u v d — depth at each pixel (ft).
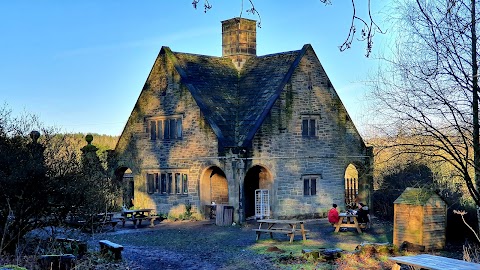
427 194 65.21
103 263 54.60
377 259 58.85
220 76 108.88
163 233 83.66
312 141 101.81
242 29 113.80
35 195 50.44
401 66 69.77
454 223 73.00
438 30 52.31
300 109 100.58
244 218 93.40
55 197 52.42
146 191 108.37
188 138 100.99
